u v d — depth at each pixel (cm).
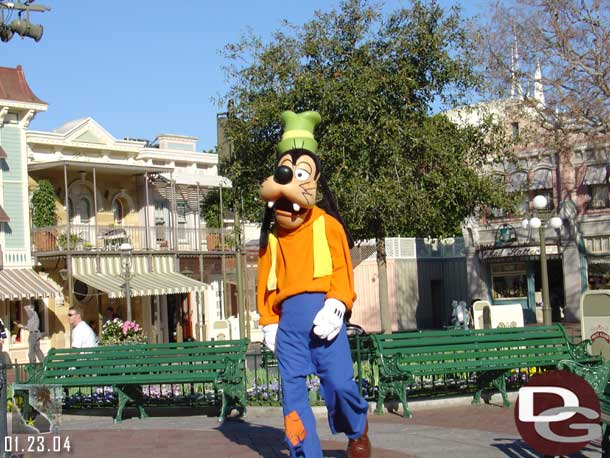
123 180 3428
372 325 3931
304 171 777
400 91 1923
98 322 3225
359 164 1888
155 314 3444
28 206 3053
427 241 4094
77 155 3247
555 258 3650
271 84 2027
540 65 2802
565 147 3053
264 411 1149
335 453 889
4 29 1072
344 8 2008
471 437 950
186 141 3734
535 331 1223
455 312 2930
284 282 780
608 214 3516
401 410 1142
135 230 3384
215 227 3666
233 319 3462
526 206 3678
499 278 3841
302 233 778
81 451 937
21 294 2848
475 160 2138
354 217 1908
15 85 3022
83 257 3086
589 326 1317
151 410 1231
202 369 1138
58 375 1181
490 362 1156
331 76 1969
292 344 770
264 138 2031
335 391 766
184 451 920
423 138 1919
